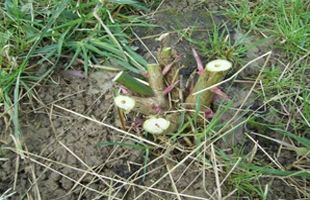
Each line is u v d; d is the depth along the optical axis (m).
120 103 0.39
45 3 0.51
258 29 0.50
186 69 0.47
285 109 0.45
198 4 0.52
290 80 0.47
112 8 0.51
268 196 0.40
